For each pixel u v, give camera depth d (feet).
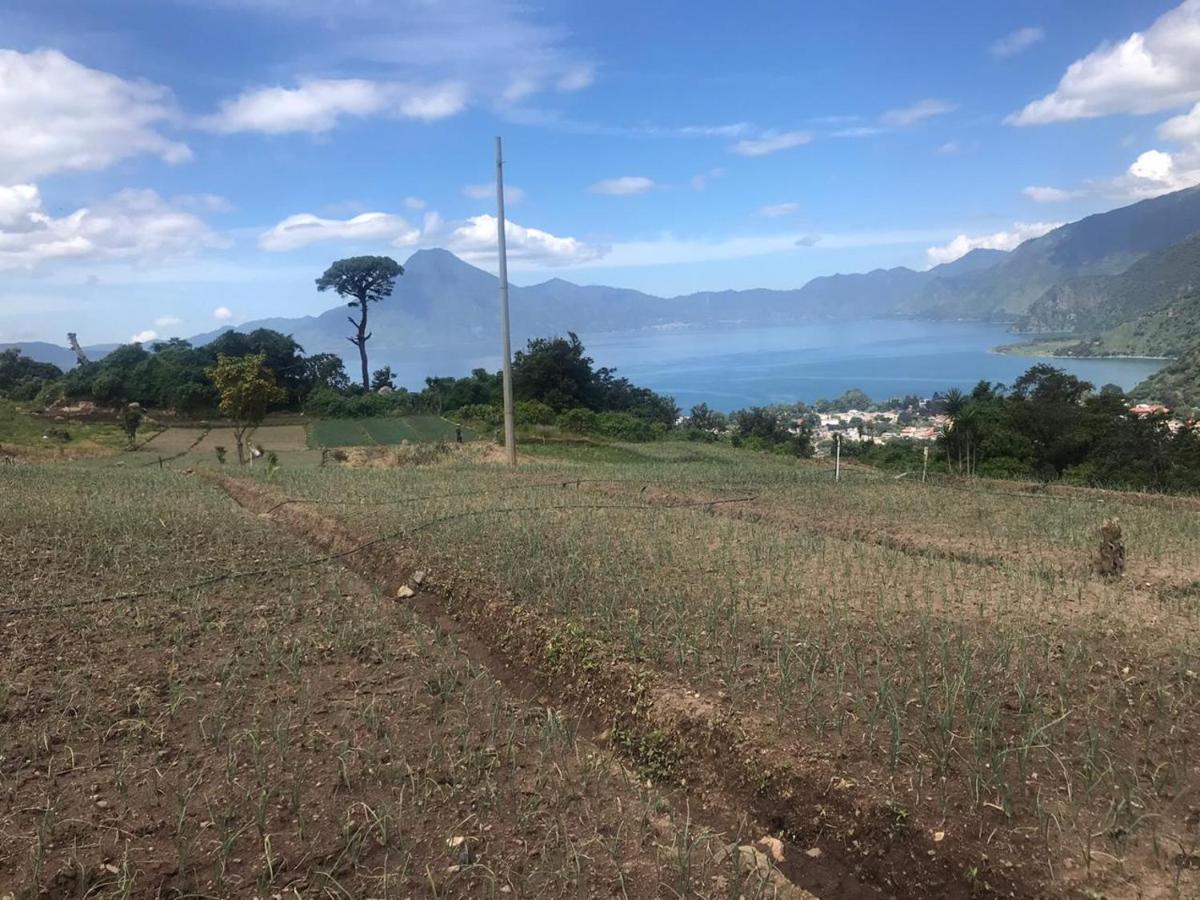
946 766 16.67
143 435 170.71
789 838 16.69
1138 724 18.12
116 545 37.09
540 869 14.15
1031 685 20.06
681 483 63.21
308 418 200.54
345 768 17.13
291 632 25.99
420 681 22.24
